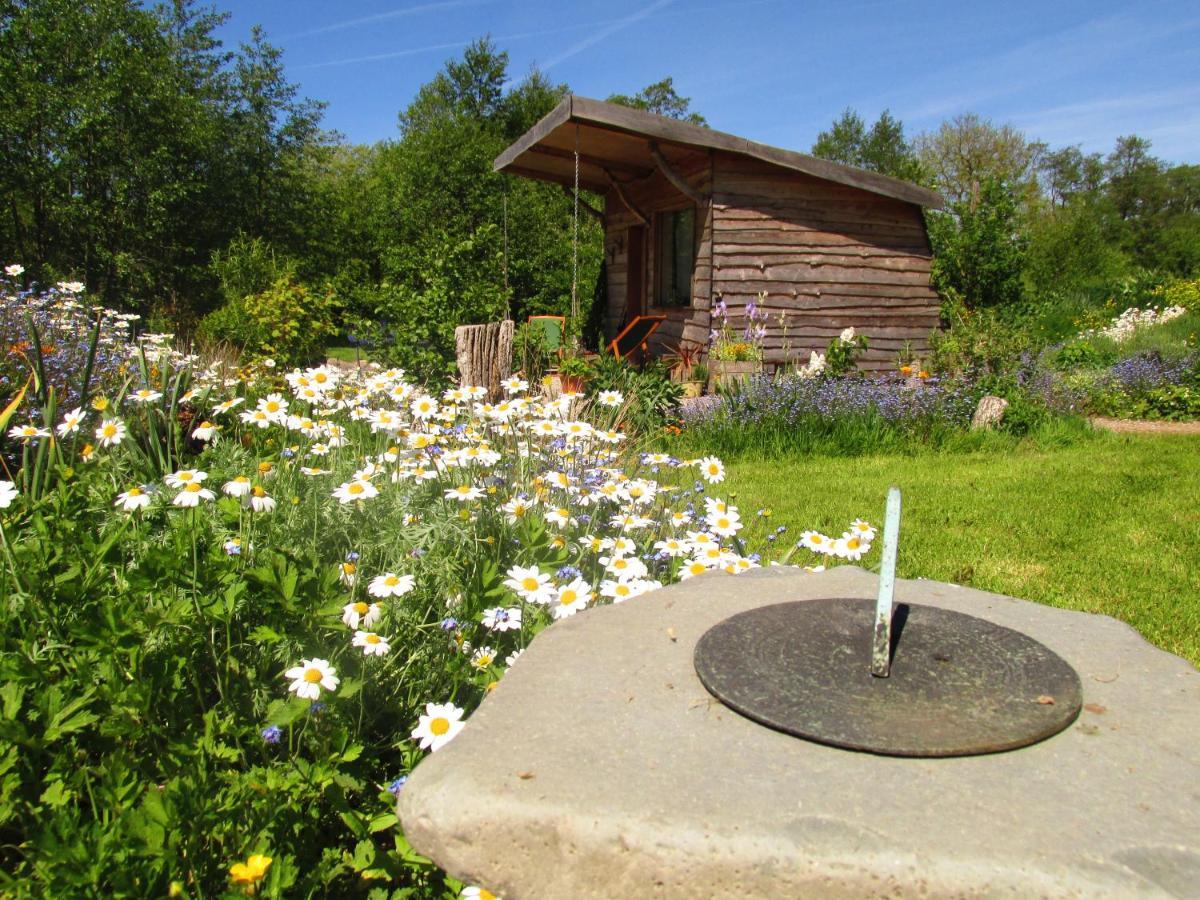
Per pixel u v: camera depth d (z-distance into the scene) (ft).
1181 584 15.58
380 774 7.34
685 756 5.41
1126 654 6.95
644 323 41.16
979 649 6.75
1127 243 200.03
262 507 8.31
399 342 31.07
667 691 6.27
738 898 4.61
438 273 32.63
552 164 45.24
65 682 6.82
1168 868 4.42
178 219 71.05
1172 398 38.06
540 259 67.46
